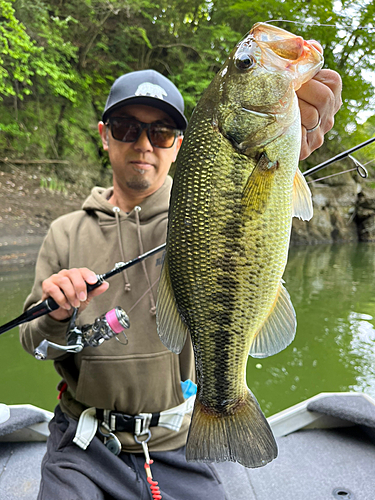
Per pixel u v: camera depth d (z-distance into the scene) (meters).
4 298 2.56
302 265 4.56
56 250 0.72
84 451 0.62
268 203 0.43
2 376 1.60
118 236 0.70
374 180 6.76
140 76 0.74
